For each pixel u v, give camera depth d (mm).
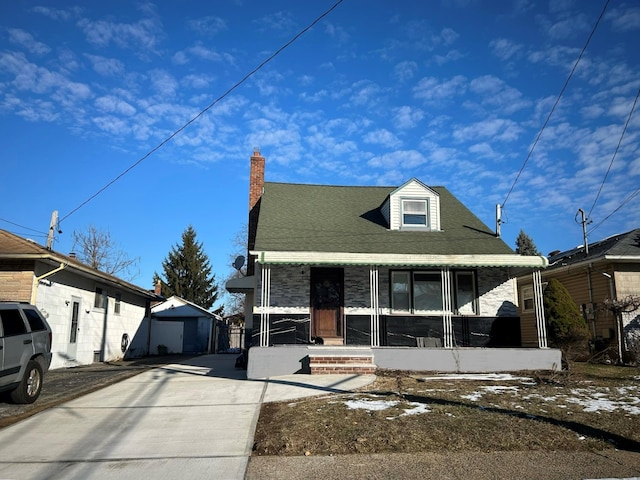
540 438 6496
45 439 6766
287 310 14891
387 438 6496
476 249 15141
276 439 6559
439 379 11508
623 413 7785
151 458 5957
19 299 13656
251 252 13836
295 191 18875
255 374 12359
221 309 52469
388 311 15172
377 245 15164
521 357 13219
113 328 20891
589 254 18484
